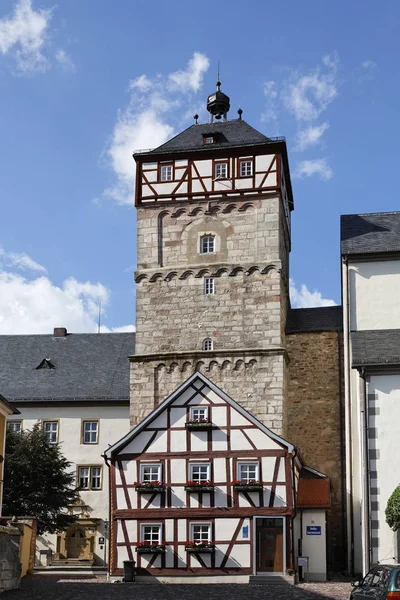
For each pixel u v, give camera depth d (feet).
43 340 193.88
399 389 113.09
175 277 156.04
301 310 161.07
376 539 108.78
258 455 123.03
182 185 159.94
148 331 154.71
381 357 115.75
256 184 156.76
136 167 162.81
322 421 148.56
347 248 141.38
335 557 140.15
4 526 104.27
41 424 174.50
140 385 152.05
